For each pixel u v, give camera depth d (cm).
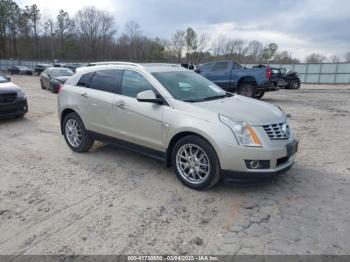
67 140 613
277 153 392
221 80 1415
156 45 7812
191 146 418
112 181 460
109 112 516
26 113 1017
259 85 1321
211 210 374
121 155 576
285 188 432
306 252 295
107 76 541
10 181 463
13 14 8188
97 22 8631
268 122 405
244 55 7050
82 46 8694
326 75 3725
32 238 321
